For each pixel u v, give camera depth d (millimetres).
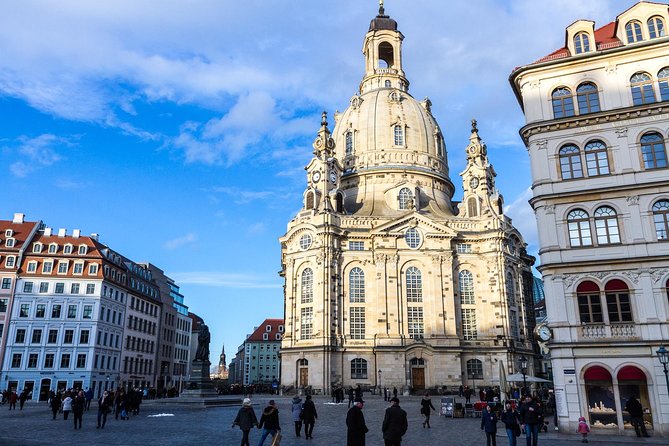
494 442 26859
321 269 86125
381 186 101875
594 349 36219
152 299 121438
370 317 86625
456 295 89938
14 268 91750
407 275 88875
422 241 89875
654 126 38594
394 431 20688
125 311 106875
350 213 98562
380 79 119625
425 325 86438
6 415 49781
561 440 31891
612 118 39531
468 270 91938
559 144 40594
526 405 28250
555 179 40031
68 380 90062
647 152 38500
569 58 41500
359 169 104062
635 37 41344
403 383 81938
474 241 92750
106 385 97375
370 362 83750
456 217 96812
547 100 42062
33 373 88562
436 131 111188
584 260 37719
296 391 82062
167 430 35656
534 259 103938
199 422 41062
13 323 89688
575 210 39094
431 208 98875
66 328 92125
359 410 20266
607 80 40750
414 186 98188
